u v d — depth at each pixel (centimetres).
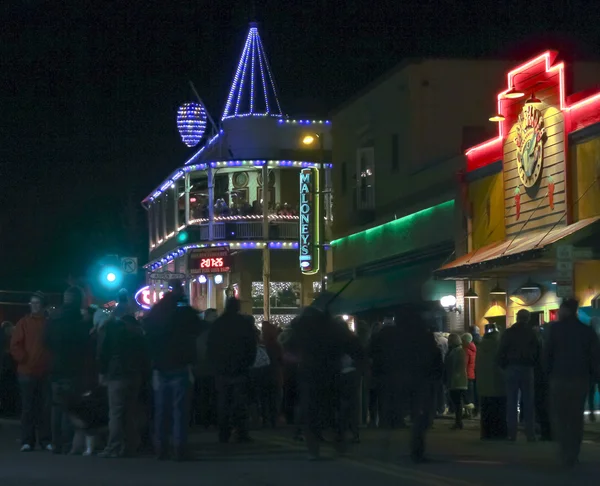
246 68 5406
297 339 1470
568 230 2420
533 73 2722
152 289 4594
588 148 2477
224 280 5075
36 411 1639
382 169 3847
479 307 3062
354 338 1475
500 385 1847
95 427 1548
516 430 1812
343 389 1645
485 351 1869
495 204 2962
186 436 1473
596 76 3425
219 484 1216
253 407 2244
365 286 3822
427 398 1424
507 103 2894
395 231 3684
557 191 2594
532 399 1789
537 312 2722
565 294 2052
